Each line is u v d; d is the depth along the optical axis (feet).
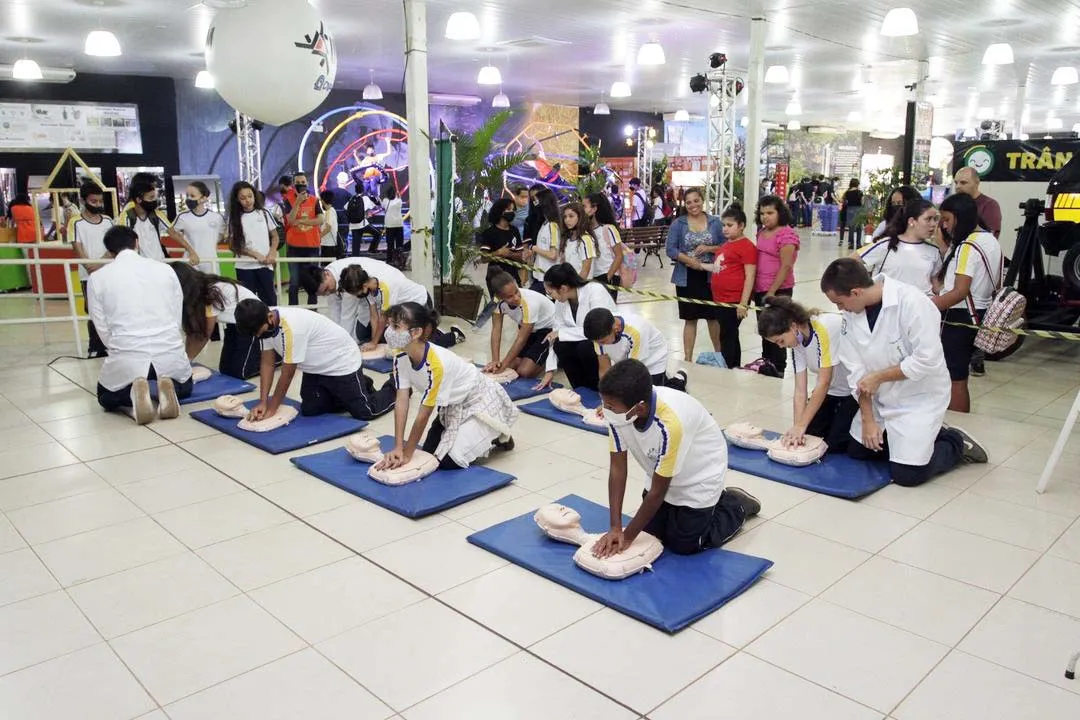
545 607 8.66
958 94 53.67
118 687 7.36
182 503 11.46
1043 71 42.45
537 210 27.61
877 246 15.34
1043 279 22.67
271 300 22.30
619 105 61.21
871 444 11.96
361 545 10.13
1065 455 13.20
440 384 11.78
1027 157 25.25
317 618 8.48
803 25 29.19
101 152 42.19
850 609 8.57
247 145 38.75
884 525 10.58
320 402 15.21
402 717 6.90
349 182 49.85
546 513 9.91
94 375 18.79
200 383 17.57
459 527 10.65
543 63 39.52
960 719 6.83
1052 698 7.10
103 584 9.21
